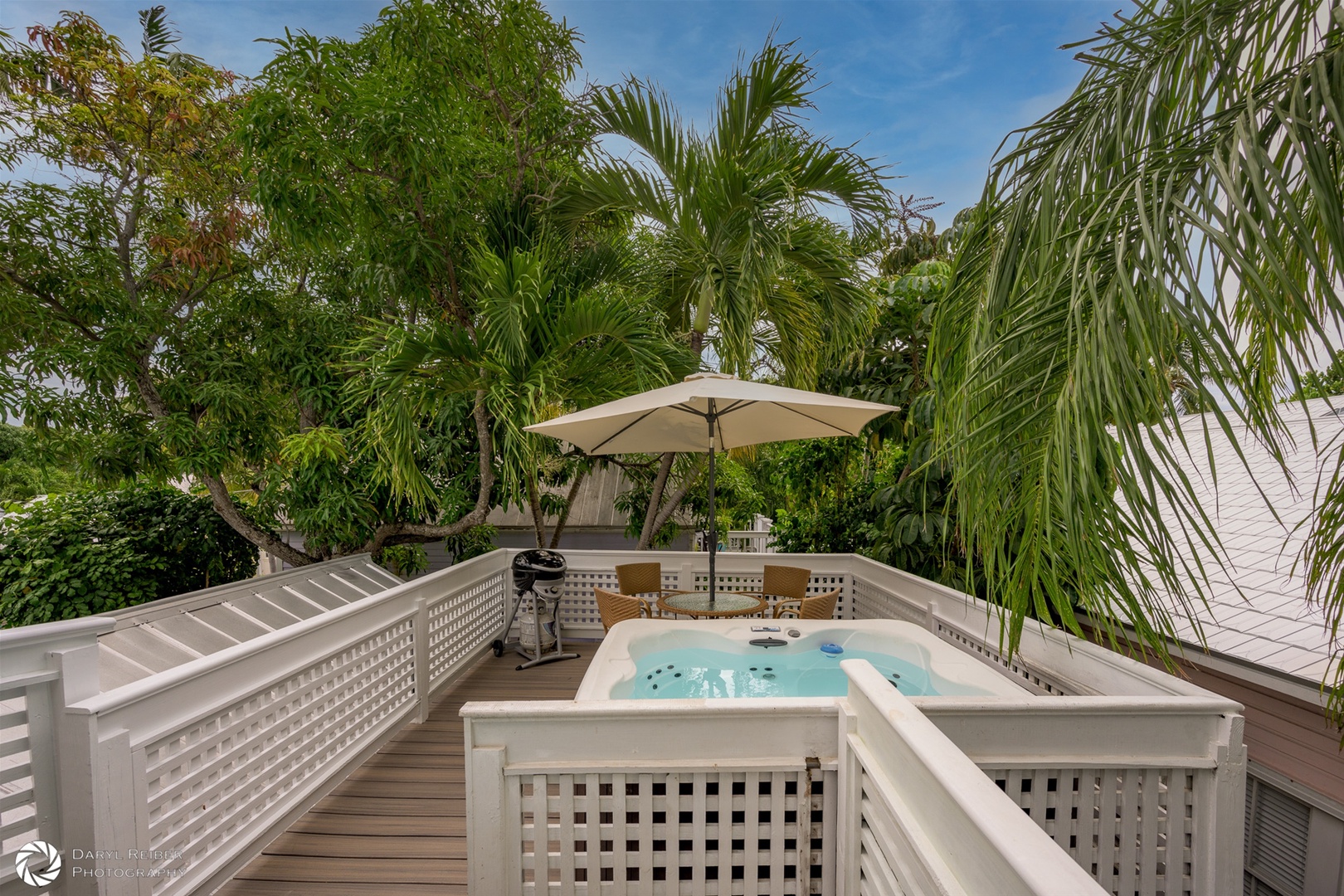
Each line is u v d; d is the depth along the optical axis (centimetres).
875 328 539
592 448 484
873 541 566
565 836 186
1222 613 322
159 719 204
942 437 185
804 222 502
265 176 457
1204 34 137
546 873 186
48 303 560
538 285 450
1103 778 187
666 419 454
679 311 595
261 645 250
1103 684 235
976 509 162
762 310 525
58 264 559
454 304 556
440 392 471
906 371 541
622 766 185
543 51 574
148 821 195
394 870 243
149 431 594
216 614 390
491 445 605
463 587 480
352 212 499
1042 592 152
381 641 352
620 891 186
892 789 146
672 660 361
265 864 246
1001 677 288
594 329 470
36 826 174
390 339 459
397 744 357
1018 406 144
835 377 580
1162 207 122
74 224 570
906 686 310
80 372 531
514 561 532
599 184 522
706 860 189
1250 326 188
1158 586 368
